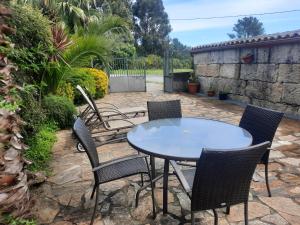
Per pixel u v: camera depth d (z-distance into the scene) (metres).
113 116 4.98
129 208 2.46
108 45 6.43
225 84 8.77
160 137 2.39
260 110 2.69
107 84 10.11
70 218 2.32
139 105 7.93
